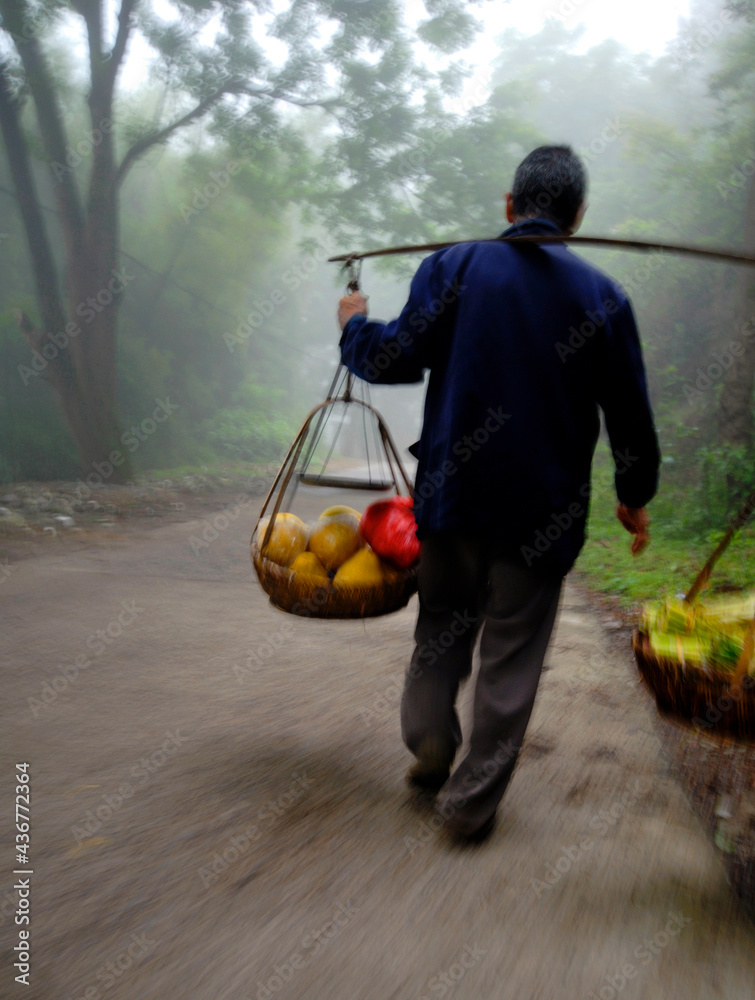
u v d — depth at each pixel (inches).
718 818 94.5
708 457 343.0
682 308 757.9
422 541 91.0
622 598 226.2
